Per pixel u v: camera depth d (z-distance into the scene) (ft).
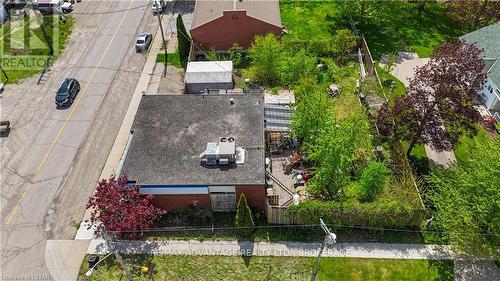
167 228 101.45
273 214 99.14
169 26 173.88
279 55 141.38
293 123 113.80
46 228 103.09
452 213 90.74
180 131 109.91
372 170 101.04
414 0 185.37
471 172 92.99
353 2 163.22
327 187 105.50
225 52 158.92
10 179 114.52
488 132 124.98
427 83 103.14
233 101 118.42
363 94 135.33
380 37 165.37
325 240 73.00
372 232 99.86
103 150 122.31
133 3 189.16
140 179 98.27
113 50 161.17
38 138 126.31
